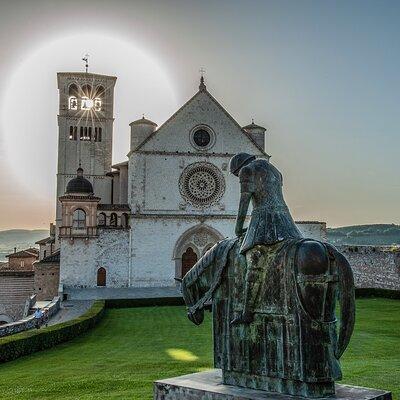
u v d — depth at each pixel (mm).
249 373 9969
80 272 70812
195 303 11516
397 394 16438
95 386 19719
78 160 99562
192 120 75438
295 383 9359
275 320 9688
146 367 24188
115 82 102438
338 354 9461
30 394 18891
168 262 73188
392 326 39125
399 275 66875
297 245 9555
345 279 9469
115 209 75250
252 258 10031
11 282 73875
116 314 50625
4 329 38438
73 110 100438
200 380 10633
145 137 76188
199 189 75250
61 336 34781
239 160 11078
